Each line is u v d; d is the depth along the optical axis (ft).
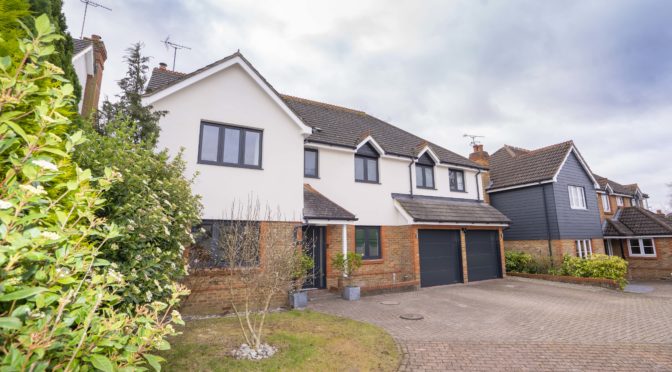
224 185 34.09
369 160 51.70
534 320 30.45
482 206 61.57
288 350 20.52
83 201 8.50
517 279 58.08
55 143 7.41
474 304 36.96
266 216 35.35
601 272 51.85
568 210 65.05
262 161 36.60
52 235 6.54
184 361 18.37
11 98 6.57
